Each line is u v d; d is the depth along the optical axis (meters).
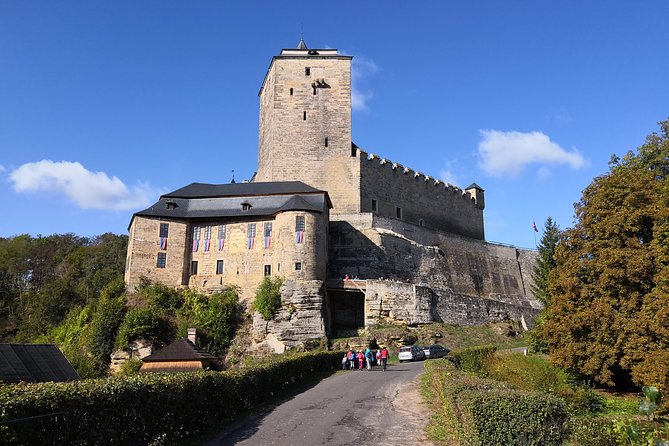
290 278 48.62
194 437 14.72
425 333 48.28
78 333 51.09
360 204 63.75
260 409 18.94
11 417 8.98
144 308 47.97
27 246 88.19
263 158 68.50
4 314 76.88
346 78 67.06
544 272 44.25
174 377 14.73
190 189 56.62
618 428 10.05
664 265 21.94
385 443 13.55
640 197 23.77
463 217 79.00
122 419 11.84
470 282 68.38
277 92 66.12
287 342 45.97
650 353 20.56
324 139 65.25
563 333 24.11
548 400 11.38
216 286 51.22
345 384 24.58
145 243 51.31
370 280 50.31
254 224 52.25
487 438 11.03
